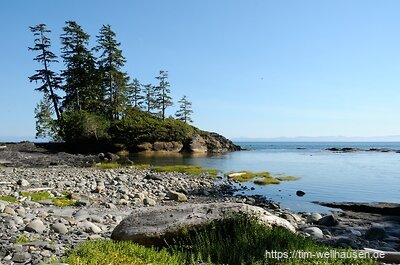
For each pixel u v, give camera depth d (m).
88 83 70.00
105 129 67.25
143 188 23.61
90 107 71.75
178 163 50.59
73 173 30.27
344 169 42.72
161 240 8.60
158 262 7.03
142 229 8.82
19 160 42.09
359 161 59.12
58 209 14.60
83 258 6.96
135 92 104.94
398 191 25.47
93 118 65.25
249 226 8.65
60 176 27.30
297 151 111.81
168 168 38.16
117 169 36.72
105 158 52.66
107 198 18.48
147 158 59.69
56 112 68.75
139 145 70.62
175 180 28.80
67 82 69.81
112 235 9.23
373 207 18.66
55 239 9.02
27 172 30.17
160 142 73.62
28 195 17.19
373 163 53.97
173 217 9.17
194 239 8.52
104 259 6.96
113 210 15.30
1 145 58.53
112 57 70.44
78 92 70.31
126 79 74.81
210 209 9.34
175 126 77.38
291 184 29.00
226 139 97.56
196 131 87.56
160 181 27.83
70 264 6.59
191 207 9.54
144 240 8.59
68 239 9.06
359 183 29.53
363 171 40.00
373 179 32.34
